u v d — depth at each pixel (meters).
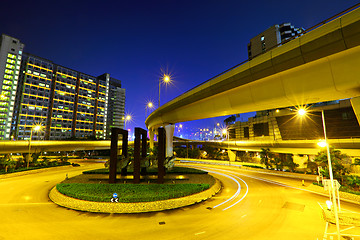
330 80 14.97
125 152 31.42
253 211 17.61
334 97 16.55
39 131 120.00
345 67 14.10
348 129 48.69
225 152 92.19
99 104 157.75
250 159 72.69
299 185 29.98
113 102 181.00
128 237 12.42
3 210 17.42
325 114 53.38
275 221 15.23
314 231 13.46
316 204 19.92
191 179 29.31
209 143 89.12
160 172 26.28
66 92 137.25
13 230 13.25
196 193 21.88
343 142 42.72
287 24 100.25
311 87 16.05
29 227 13.77
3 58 105.19
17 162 45.28
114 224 14.49
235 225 14.41
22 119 114.44
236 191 25.86
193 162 71.19
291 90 17.31
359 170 38.94
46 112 125.06
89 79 152.75
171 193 19.95
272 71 17.69
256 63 18.67
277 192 25.30
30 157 47.00
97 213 16.86
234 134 90.12
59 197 20.09
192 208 18.47
